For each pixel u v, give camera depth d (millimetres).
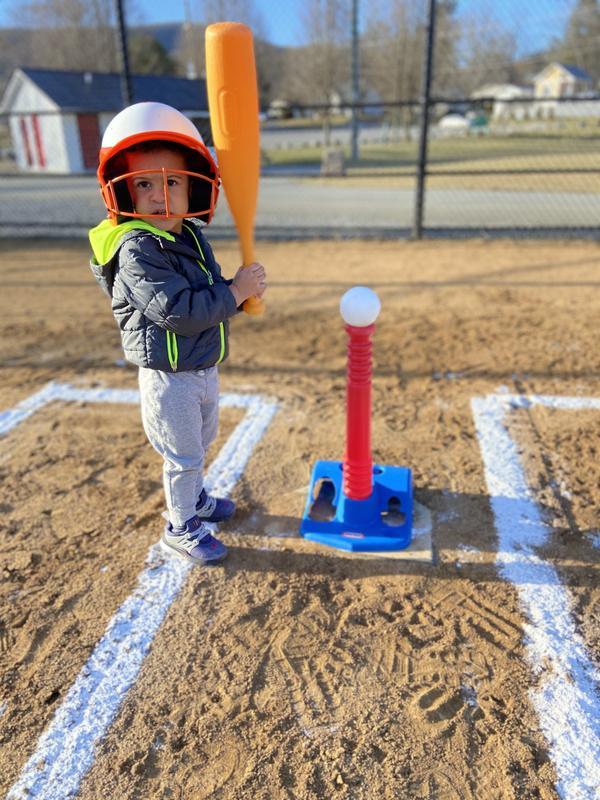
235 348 4359
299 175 7977
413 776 1580
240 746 1663
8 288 6090
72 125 23875
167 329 1930
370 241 7754
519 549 2342
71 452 3098
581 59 31016
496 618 2039
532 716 1725
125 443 3174
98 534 2498
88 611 2113
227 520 2541
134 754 1652
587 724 1699
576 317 4707
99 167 1861
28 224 8688
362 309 2104
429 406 3436
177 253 1930
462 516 2529
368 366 2240
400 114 29281
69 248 8000
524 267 6207
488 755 1627
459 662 1889
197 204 2082
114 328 4875
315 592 2164
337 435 3145
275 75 26797
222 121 1980
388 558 2307
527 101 6781
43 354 4371
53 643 1992
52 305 5496
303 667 1886
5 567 2328
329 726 1710
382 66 28234
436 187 14172
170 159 1890
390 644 1955
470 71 29375
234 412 3424
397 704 1767
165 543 2377
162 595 2170
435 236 7820
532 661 1888
